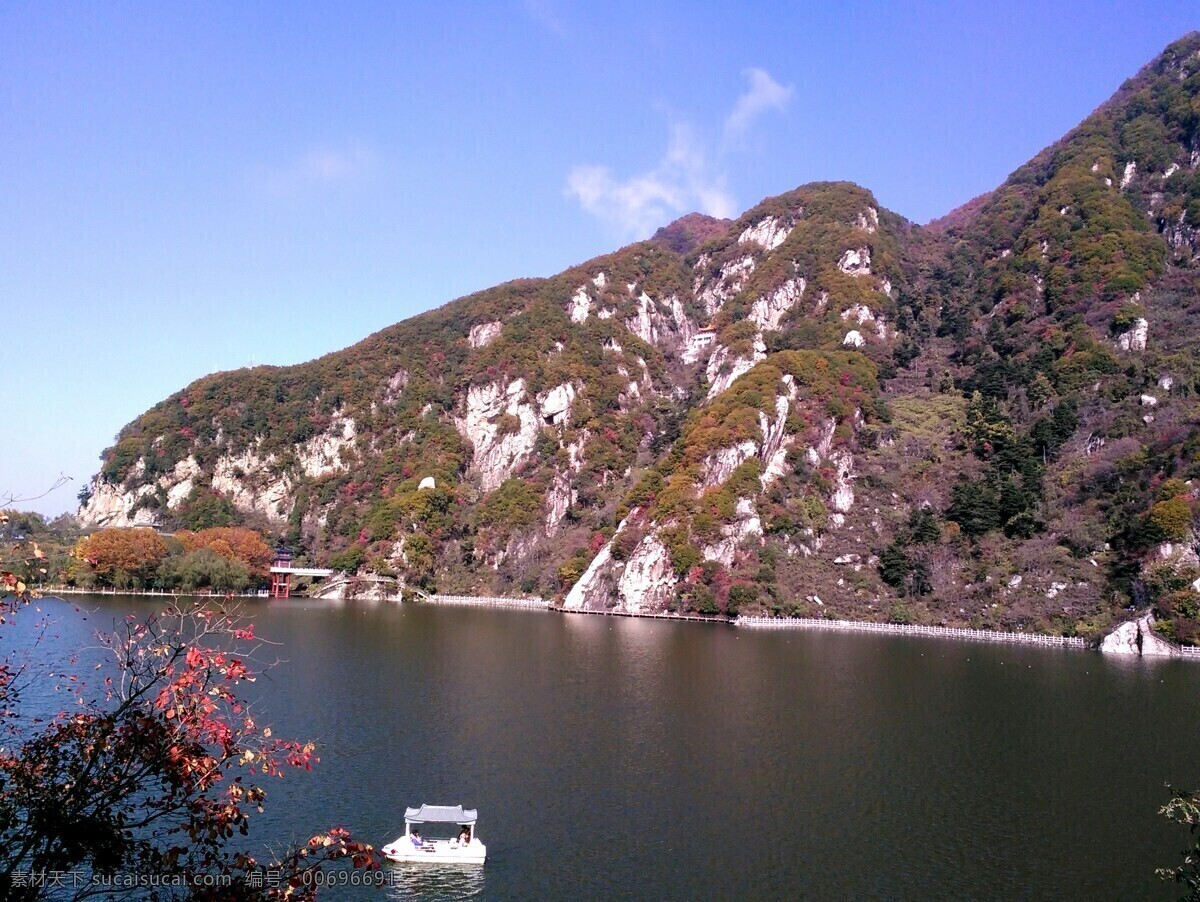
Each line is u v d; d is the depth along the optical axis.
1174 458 151.12
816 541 179.50
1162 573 133.88
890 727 77.94
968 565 160.25
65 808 22.75
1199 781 63.22
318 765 63.00
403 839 48.75
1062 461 174.12
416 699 85.56
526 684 94.62
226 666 24.64
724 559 174.25
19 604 24.83
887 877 47.12
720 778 62.53
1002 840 52.09
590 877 46.56
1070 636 139.62
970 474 182.38
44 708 65.00
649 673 102.62
